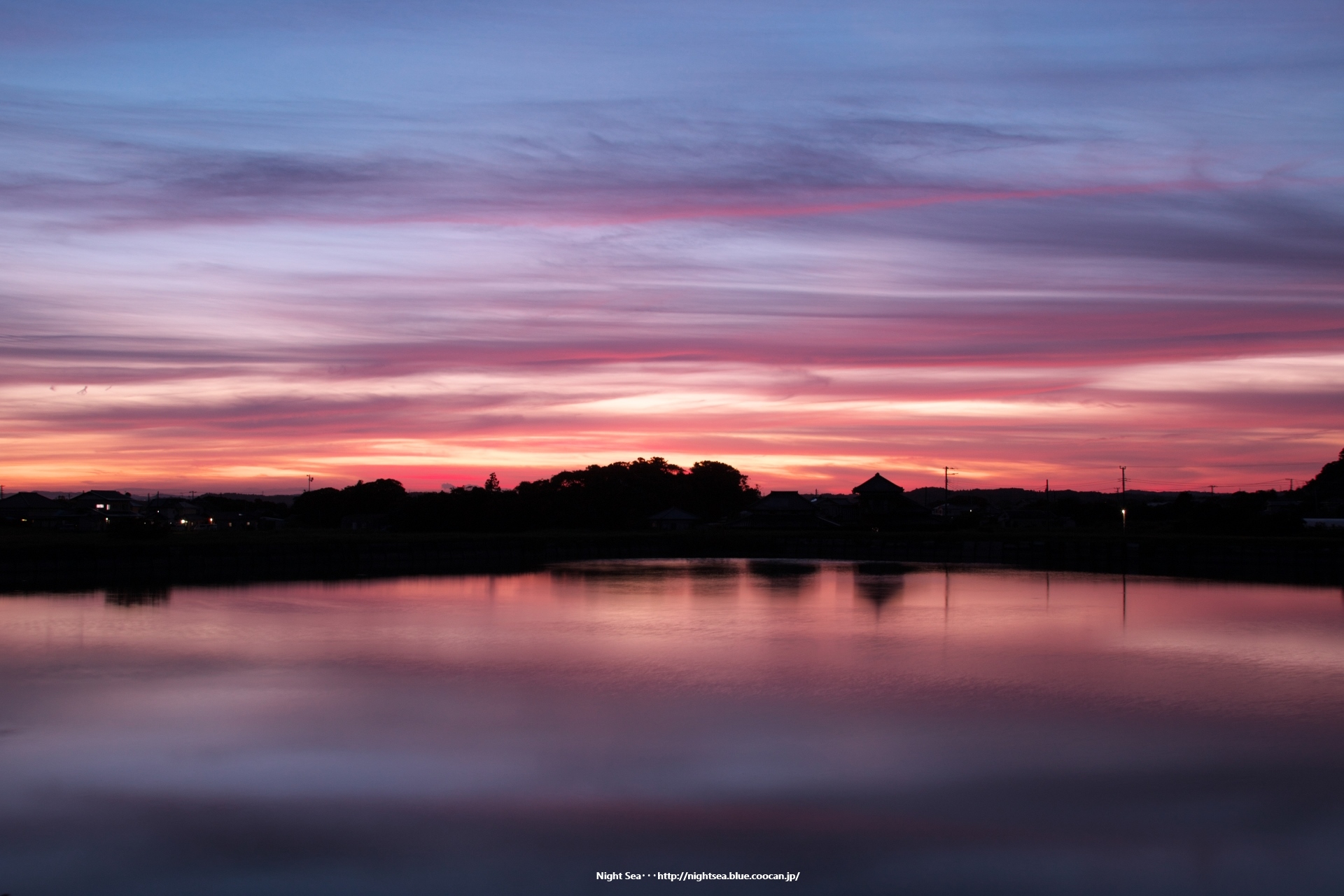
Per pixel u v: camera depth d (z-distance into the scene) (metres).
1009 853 20.91
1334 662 40.91
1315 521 131.50
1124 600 64.12
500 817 22.53
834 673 37.72
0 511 137.12
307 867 20.22
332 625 50.34
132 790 24.02
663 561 99.50
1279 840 21.55
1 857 20.55
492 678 36.72
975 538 107.38
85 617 52.28
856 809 23.02
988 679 36.78
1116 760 26.52
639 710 31.59
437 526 130.12
